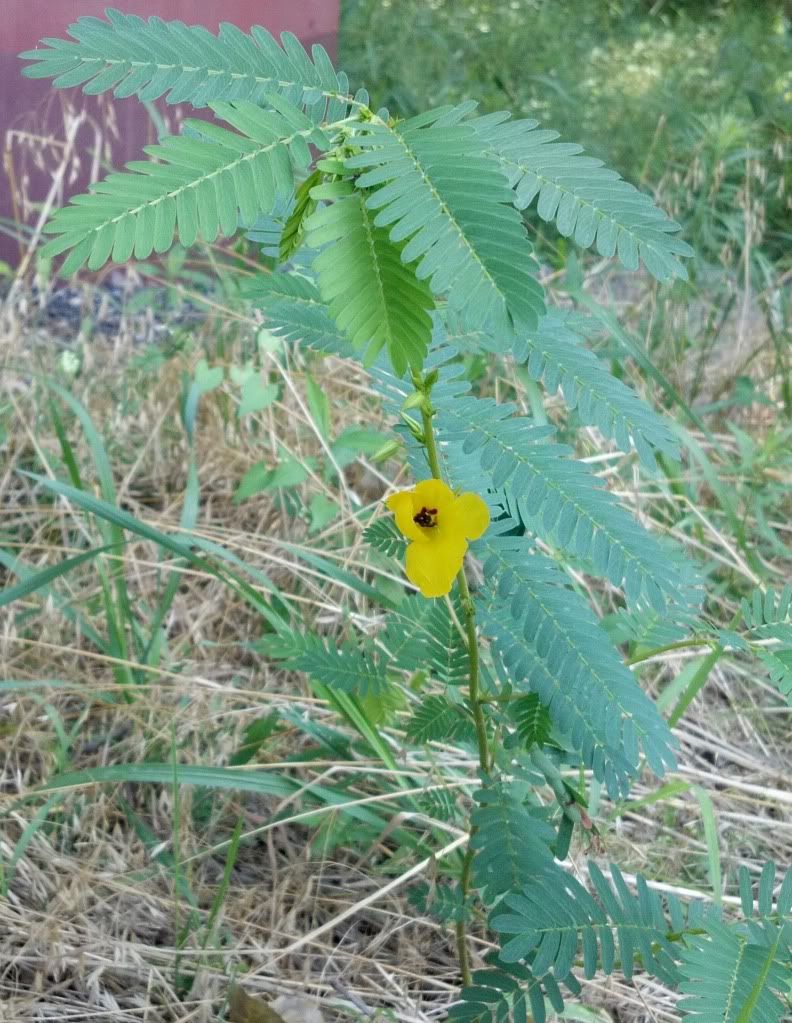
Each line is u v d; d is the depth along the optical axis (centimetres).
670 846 59
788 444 90
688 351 105
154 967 48
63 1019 46
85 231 23
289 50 28
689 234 118
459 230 23
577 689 34
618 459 85
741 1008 30
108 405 91
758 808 63
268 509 81
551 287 95
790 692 36
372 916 53
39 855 54
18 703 63
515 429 33
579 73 168
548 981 35
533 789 55
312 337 38
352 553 71
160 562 76
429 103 150
